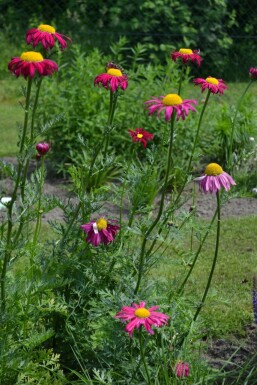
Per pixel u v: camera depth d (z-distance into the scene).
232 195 4.11
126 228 3.82
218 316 5.01
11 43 14.58
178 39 14.49
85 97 8.15
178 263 4.22
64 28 14.54
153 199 7.02
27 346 3.71
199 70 14.73
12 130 10.24
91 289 4.05
